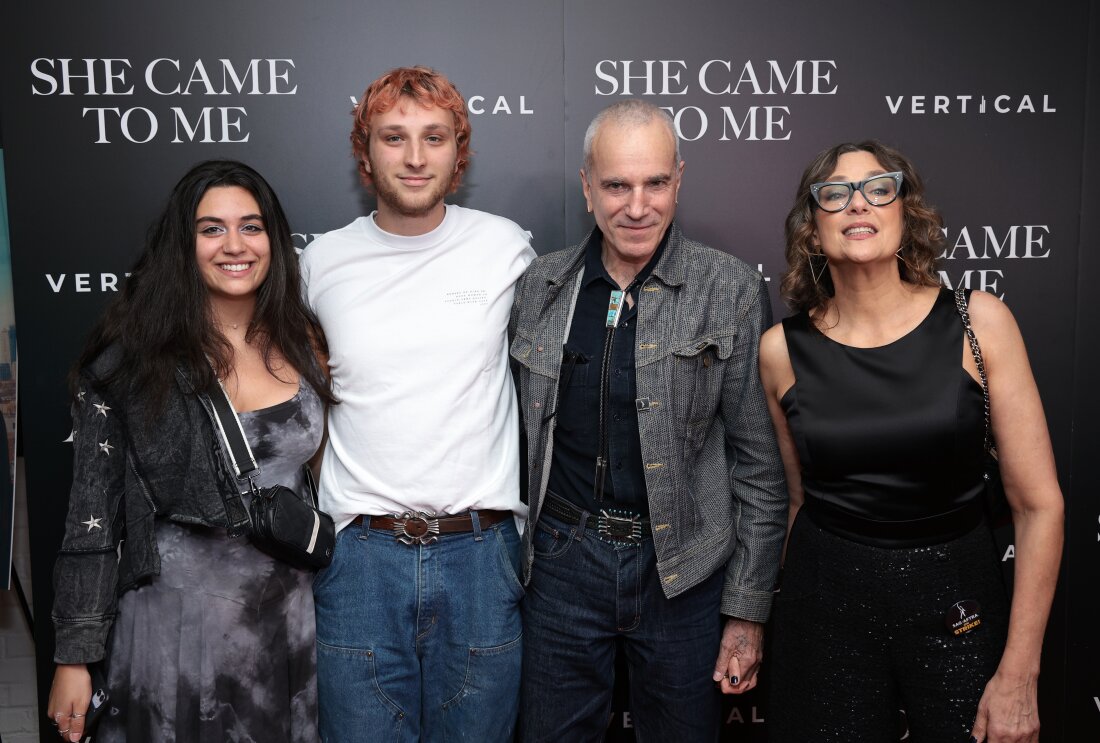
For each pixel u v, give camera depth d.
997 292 2.44
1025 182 2.41
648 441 1.82
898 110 2.38
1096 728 2.53
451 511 1.86
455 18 2.29
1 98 2.24
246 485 1.73
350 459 1.89
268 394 1.83
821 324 1.78
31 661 2.60
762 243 2.41
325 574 1.90
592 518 1.88
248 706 1.75
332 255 1.94
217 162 1.84
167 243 1.76
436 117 1.85
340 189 2.33
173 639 1.72
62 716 1.70
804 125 2.38
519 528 2.02
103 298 2.31
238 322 1.87
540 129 2.34
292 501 1.74
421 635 1.89
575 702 1.97
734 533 1.94
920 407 1.63
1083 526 2.48
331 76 2.30
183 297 1.74
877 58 2.37
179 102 2.28
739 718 2.54
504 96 2.32
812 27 2.35
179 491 1.73
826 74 2.37
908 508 1.64
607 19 2.32
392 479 1.84
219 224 1.76
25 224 2.28
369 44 2.29
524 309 1.97
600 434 1.86
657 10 2.32
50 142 2.26
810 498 1.78
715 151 2.38
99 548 1.70
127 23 2.25
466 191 2.35
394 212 1.90
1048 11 2.37
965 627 1.61
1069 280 2.44
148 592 1.73
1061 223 2.43
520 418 2.12
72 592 1.68
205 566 1.73
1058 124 2.40
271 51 2.28
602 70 2.33
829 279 1.81
